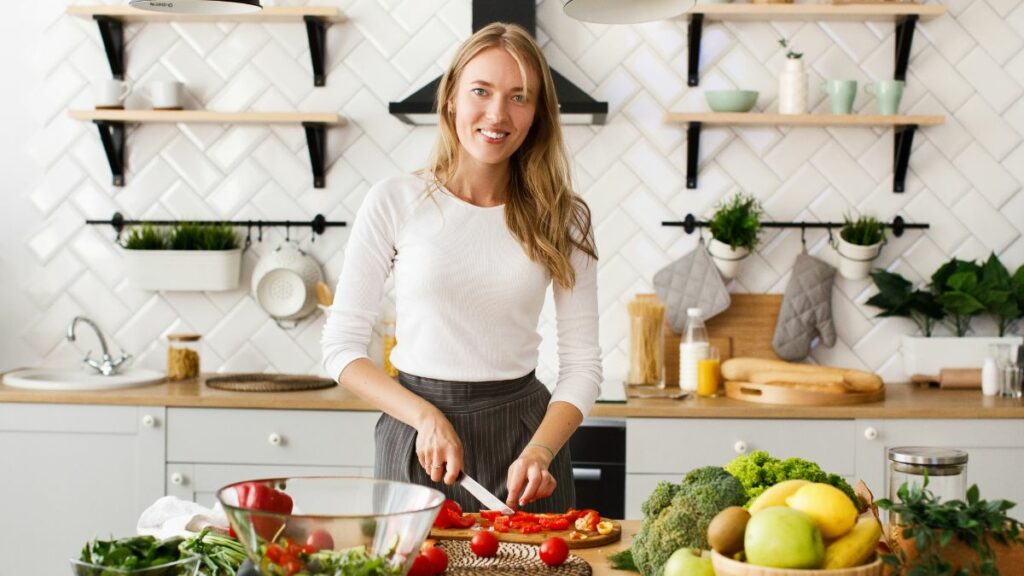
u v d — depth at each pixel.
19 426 3.18
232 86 3.66
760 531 1.21
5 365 3.74
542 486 1.80
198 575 1.41
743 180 3.59
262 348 3.68
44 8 3.69
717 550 1.27
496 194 2.07
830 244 3.58
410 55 3.62
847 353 3.61
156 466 3.15
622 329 3.62
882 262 3.60
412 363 2.04
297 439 3.13
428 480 2.02
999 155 3.56
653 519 1.40
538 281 2.05
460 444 1.85
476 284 2.01
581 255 2.11
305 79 3.64
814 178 3.59
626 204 3.61
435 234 2.01
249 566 1.31
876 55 3.56
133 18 3.61
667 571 1.30
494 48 1.93
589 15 2.48
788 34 3.56
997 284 3.40
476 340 2.03
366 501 1.37
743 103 3.41
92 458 3.17
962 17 3.54
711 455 3.05
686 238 3.60
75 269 3.73
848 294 3.60
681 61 3.58
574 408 2.00
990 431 3.04
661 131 3.59
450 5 3.60
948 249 3.58
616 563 1.50
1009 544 1.28
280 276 3.58
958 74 3.56
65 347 3.74
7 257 3.74
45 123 3.71
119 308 3.71
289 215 3.67
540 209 2.04
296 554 1.17
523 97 1.93
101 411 3.16
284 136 3.66
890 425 3.04
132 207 3.71
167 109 3.54
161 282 3.55
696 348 3.37
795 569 1.20
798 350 3.52
